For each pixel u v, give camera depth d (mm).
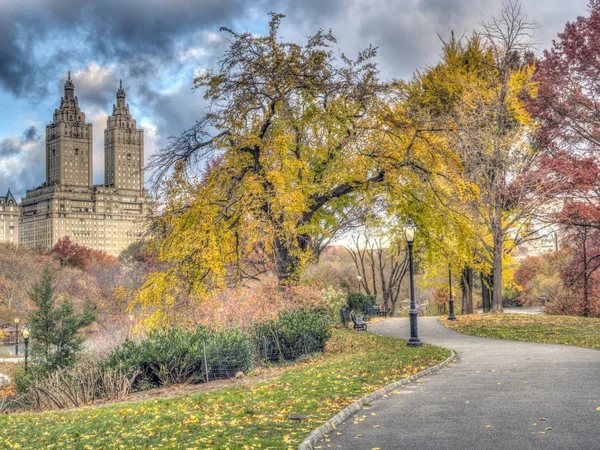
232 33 25609
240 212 24875
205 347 18484
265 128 26594
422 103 35719
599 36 36062
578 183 35312
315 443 8039
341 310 38281
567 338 23797
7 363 46281
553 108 36312
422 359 17359
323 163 29109
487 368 15250
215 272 23234
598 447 7152
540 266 79438
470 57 38625
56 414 13602
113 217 199625
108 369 17906
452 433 8211
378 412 10039
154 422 10344
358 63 27438
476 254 39281
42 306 36844
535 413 9219
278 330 22109
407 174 28484
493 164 34750
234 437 8359
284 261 28438
